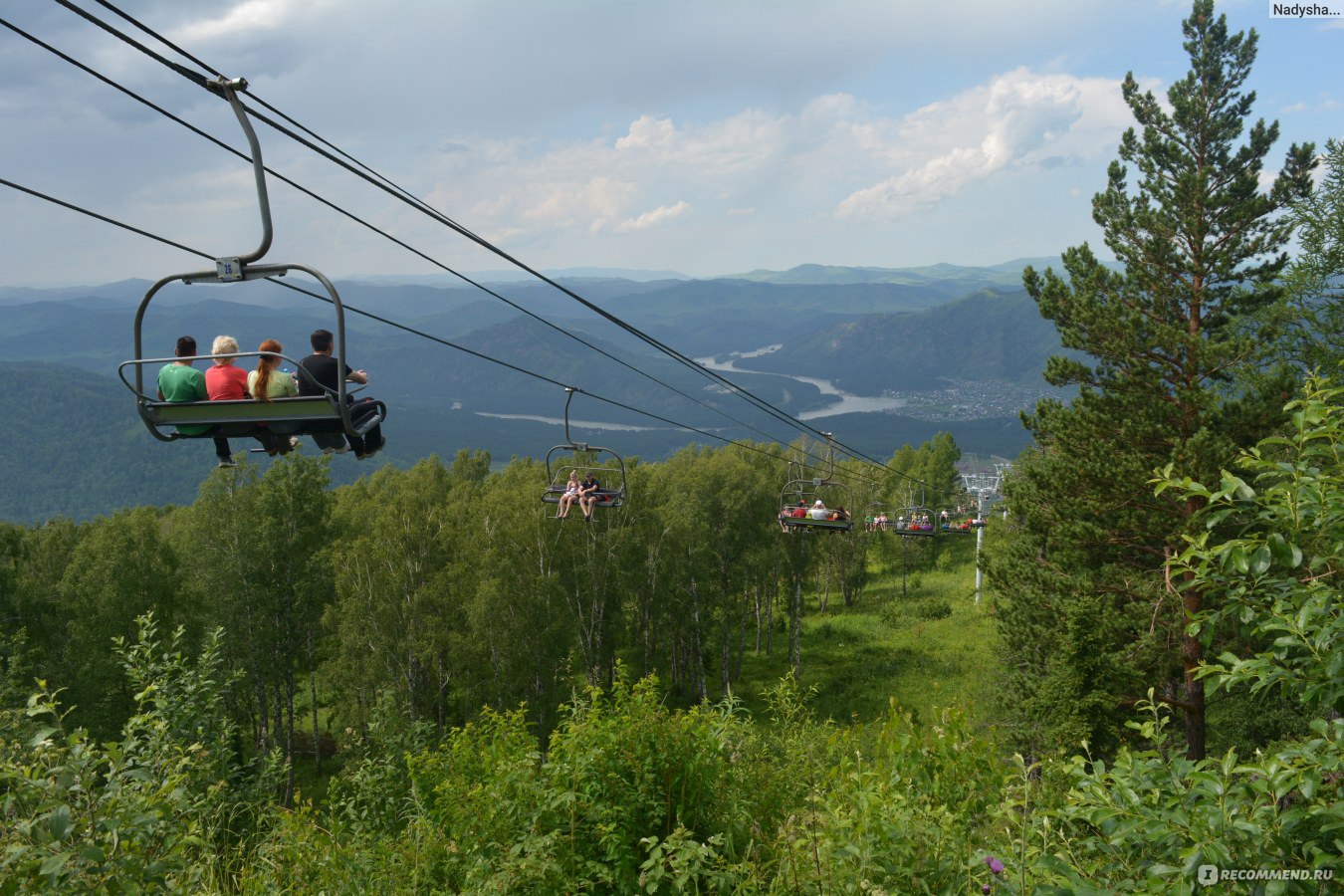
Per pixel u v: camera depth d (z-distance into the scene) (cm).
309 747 5659
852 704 5559
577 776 793
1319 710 447
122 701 4191
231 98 685
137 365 736
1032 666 2661
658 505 6209
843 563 8575
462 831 834
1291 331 2206
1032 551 2650
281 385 782
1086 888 423
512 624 4531
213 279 702
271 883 838
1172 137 2241
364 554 4769
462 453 8881
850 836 589
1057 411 2273
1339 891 412
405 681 4572
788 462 7138
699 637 6394
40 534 5547
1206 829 414
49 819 483
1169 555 1986
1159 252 2156
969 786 679
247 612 4919
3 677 3167
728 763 898
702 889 746
